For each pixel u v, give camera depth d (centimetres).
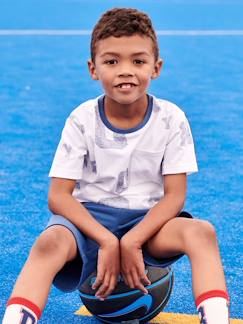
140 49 314
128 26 313
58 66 988
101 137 324
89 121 326
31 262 287
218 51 1108
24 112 745
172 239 301
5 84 874
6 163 585
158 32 1277
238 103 788
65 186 323
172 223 306
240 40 1209
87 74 940
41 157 601
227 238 438
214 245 293
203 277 282
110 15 321
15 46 1138
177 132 327
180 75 931
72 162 324
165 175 327
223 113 744
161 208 315
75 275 306
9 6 1712
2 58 1040
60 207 316
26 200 504
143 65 316
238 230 452
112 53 313
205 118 722
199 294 280
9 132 672
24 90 845
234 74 944
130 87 313
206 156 604
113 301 316
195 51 1105
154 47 323
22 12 1580
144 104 326
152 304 321
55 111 751
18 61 1019
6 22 1414
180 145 326
